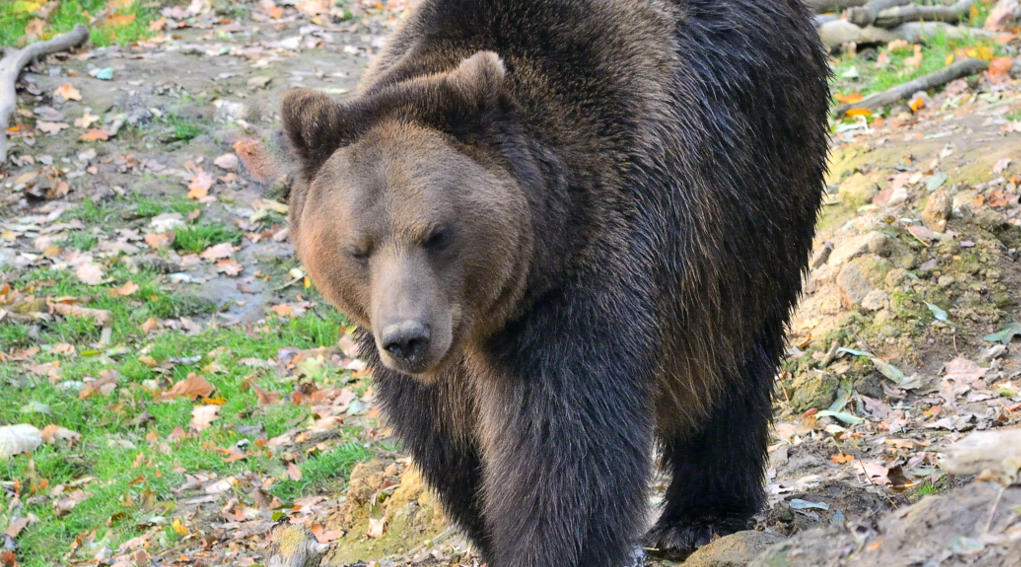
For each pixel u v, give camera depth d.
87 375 15.66
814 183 9.60
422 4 8.44
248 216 19.34
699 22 8.45
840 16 23.44
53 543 12.69
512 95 7.34
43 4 24.98
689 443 9.52
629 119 7.65
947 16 22.77
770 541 7.75
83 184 19.59
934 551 5.30
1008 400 11.03
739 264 8.67
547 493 7.31
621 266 7.43
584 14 7.78
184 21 25.58
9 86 20.94
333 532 11.69
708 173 8.18
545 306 7.36
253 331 16.83
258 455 13.94
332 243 6.96
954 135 16.83
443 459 8.46
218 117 21.38
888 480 9.72
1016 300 12.78
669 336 8.02
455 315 6.88
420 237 6.69
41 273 17.41
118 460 14.02
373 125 7.13
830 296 13.20
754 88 8.64
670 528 9.44
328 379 15.49
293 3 27.11
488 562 8.88
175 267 18.03
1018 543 5.09
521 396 7.39
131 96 21.69
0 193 19.16
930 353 12.26
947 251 13.23
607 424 7.30
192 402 15.22
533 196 7.11
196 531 12.34
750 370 9.38
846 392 11.76
